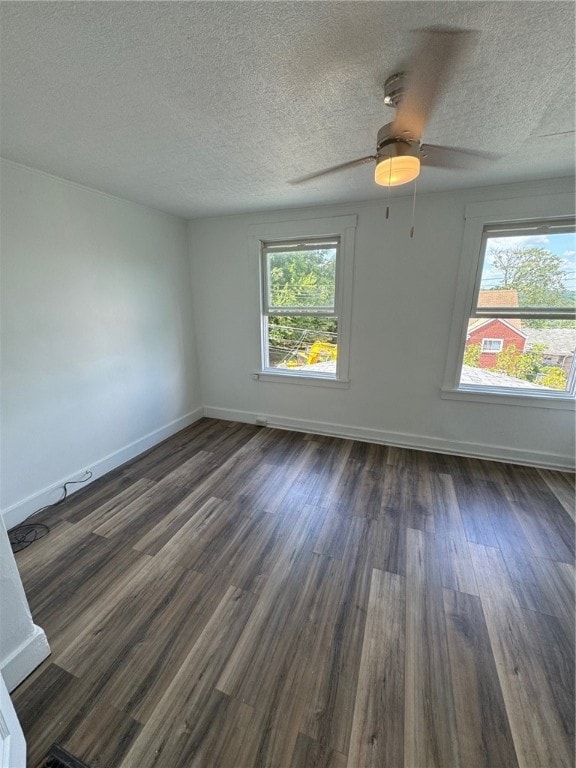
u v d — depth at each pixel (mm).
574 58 1149
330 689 1273
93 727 1162
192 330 3887
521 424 2916
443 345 2990
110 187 2518
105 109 1469
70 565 1873
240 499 2492
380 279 3021
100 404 2801
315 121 1580
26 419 2256
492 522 2225
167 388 3562
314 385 3559
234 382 3957
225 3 935
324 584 1746
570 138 1768
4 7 936
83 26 1005
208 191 2611
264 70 1220
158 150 1879
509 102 1428
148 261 3150
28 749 1103
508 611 1595
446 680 1305
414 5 949
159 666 1355
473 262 2725
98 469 2811
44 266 2275
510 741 1125
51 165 2100
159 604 1635
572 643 1446
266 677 1315
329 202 2928
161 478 2791
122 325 2943
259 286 3508
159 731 1150
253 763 1072
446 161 1979
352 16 985
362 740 1128
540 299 2695
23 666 1296
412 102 1415
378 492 2570
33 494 2328
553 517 2273
